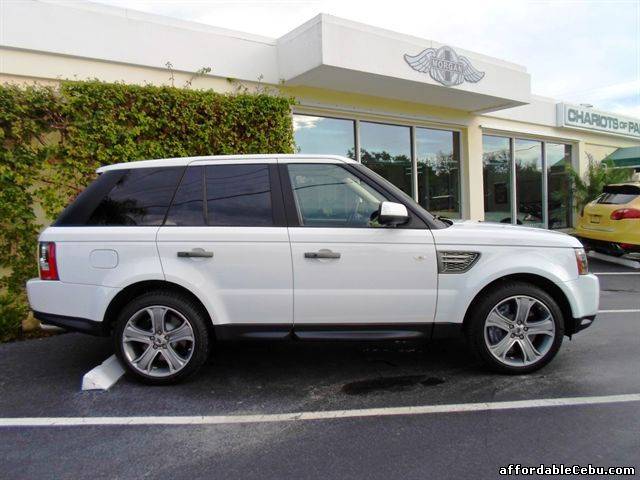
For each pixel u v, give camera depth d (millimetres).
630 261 9641
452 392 3566
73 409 3393
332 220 3693
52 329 5484
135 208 3736
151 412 3328
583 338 4863
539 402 3359
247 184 3754
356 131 9000
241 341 3703
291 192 3721
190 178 3785
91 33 6004
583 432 2936
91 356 4602
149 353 3727
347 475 2531
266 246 3580
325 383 3801
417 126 9938
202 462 2684
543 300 3707
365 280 3604
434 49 7992
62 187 5578
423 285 3641
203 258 3586
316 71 7078
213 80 7059
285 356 4453
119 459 2727
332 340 3668
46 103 5316
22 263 5445
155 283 3709
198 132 6203
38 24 5641
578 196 13070
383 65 7363
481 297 3758
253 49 7336
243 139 6594
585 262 3863
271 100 6742
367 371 4047
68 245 3654
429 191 10242
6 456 2773
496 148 11781
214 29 6961
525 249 3717
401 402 3418
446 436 2922
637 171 13836
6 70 5516
